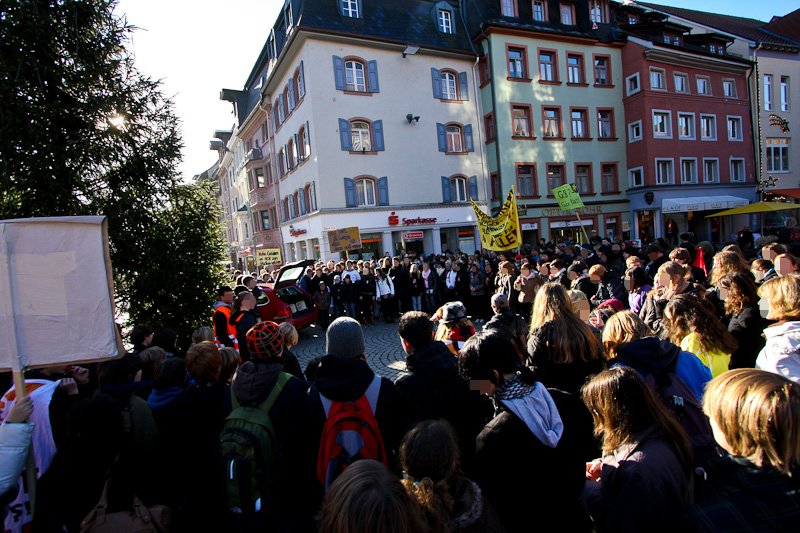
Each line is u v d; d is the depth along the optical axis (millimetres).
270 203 28984
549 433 1865
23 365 2234
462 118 23750
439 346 2566
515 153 23859
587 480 2328
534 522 1857
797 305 2459
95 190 7359
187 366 2898
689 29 27547
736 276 3430
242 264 39188
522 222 23938
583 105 25438
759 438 1283
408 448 1620
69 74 6836
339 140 20750
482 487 1960
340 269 12586
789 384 1317
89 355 2330
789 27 32844
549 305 2924
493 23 22875
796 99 30078
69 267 2322
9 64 6344
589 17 26047
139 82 7742
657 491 1601
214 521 2602
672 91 25938
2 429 2150
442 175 23109
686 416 2201
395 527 1222
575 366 2711
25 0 6609
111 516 2047
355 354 2494
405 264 12703
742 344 3297
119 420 2156
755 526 1253
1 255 2238
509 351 2045
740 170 28562
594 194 25766
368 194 21688
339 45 20812
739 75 28250
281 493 2342
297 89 21875
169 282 7773
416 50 22078
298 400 2434
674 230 27312
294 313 10969
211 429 2723
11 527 2338
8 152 6199
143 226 7723
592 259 10281
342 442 2283
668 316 3057
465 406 2375
